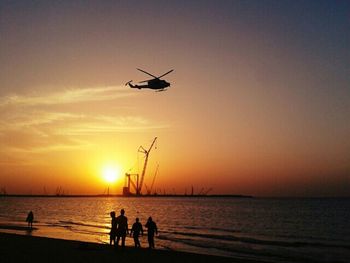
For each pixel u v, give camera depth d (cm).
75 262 2064
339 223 8012
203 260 2369
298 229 6606
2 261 2045
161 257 2364
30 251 2483
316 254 3572
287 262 3056
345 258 3334
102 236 4638
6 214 11138
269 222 8294
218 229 6488
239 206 19175
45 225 6556
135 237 2678
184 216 10669
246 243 4369
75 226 6525
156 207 18138
